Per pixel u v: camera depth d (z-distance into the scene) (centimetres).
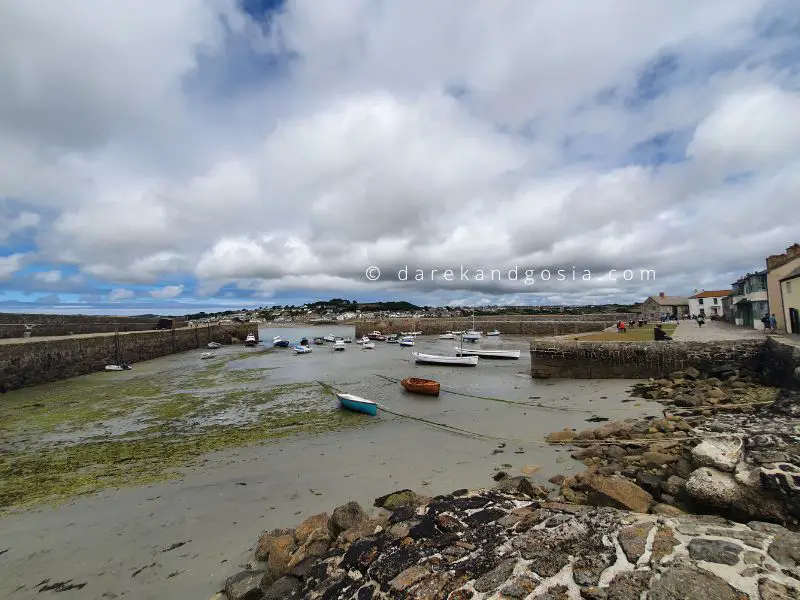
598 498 777
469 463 1152
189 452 1325
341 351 5494
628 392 2006
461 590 436
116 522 865
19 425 1683
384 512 846
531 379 2648
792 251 3186
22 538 808
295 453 1294
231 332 7275
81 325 4028
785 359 1689
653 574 398
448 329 8844
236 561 716
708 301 6919
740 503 644
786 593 346
